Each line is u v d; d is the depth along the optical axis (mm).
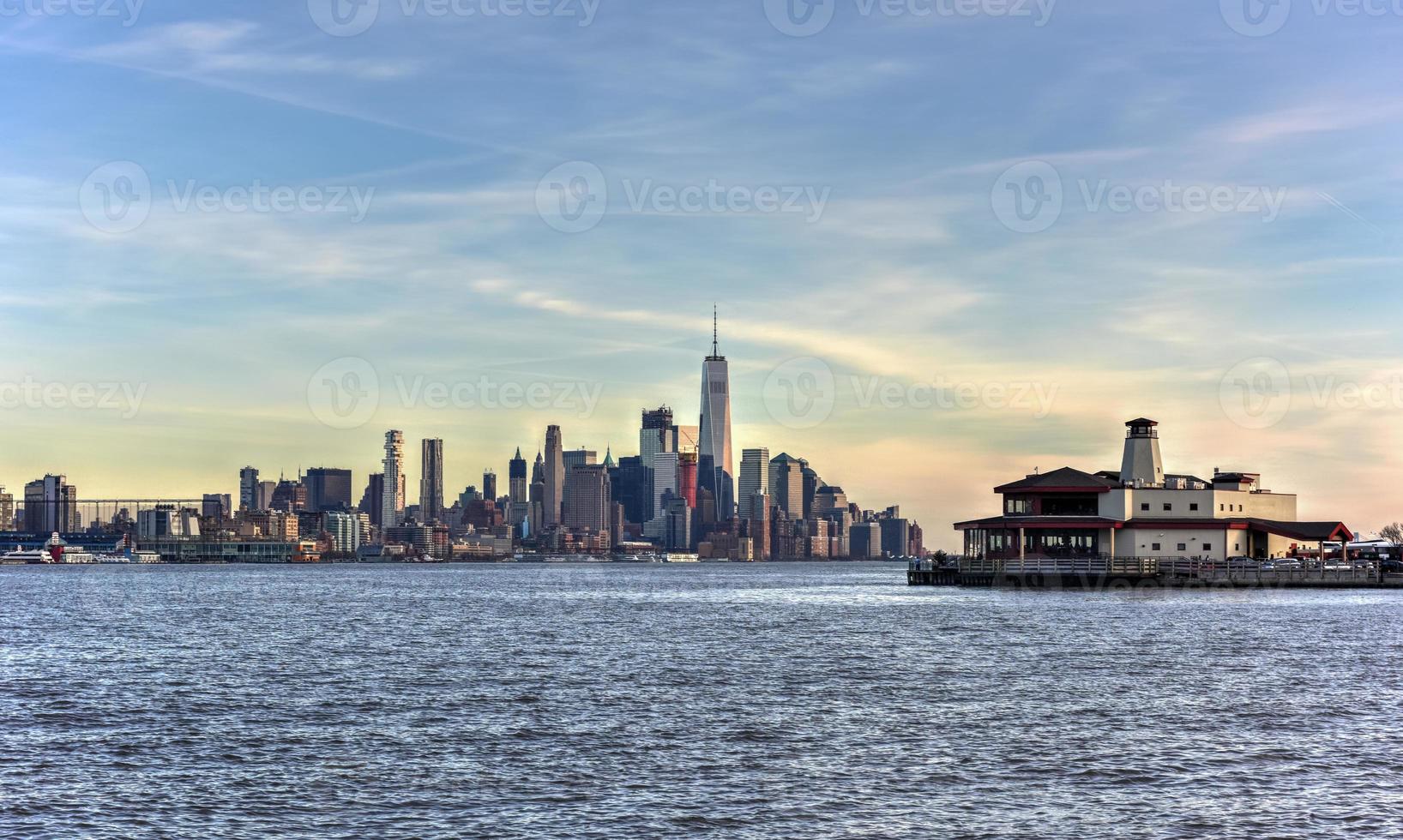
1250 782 51344
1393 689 75000
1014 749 57375
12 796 49188
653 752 56938
